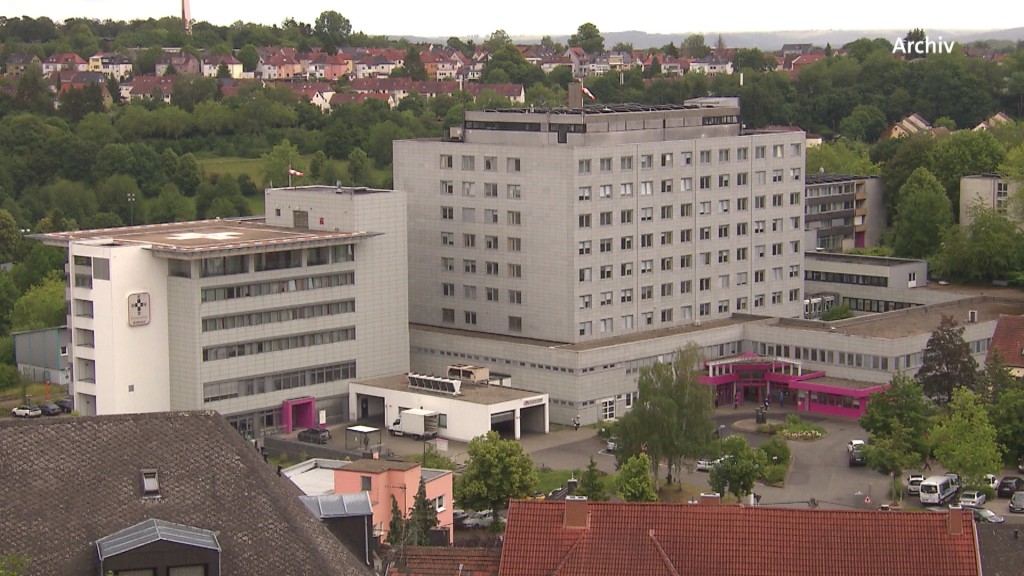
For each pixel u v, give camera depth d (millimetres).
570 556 106438
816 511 107062
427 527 143250
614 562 105812
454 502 188625
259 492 81125
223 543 78500
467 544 151750
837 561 104625
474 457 190625
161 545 75938
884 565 104250
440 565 111312
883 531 105688
